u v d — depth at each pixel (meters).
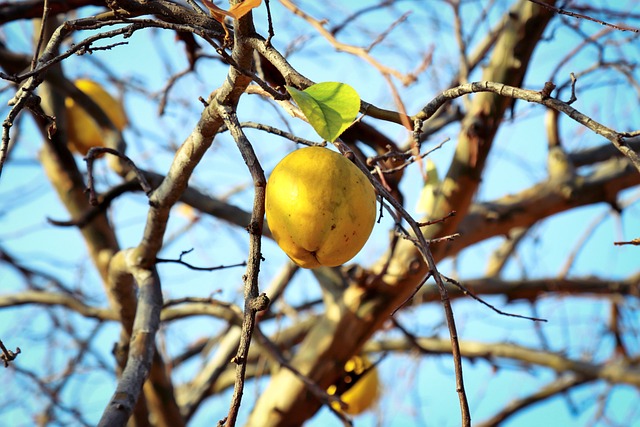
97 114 2.15
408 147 2.09
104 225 2.31
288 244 1.36
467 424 1.25
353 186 1.35
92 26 1.39
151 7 1.45
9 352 1.39
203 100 1.43
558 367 3.02
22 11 1.80
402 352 3.09
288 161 1.36
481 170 2.11
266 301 1.25
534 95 1.32
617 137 1.27
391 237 2.02
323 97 1.31
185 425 2.24
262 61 1.70
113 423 1.45
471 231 2.38
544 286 2.99
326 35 1.65
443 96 1.37
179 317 2.34
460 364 1.26
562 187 2.43
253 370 2.94
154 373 2.11
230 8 1.33
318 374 2.22
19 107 1.38
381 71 1.58
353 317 2.20
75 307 2.39
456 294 2.91
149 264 1.72
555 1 2.00
